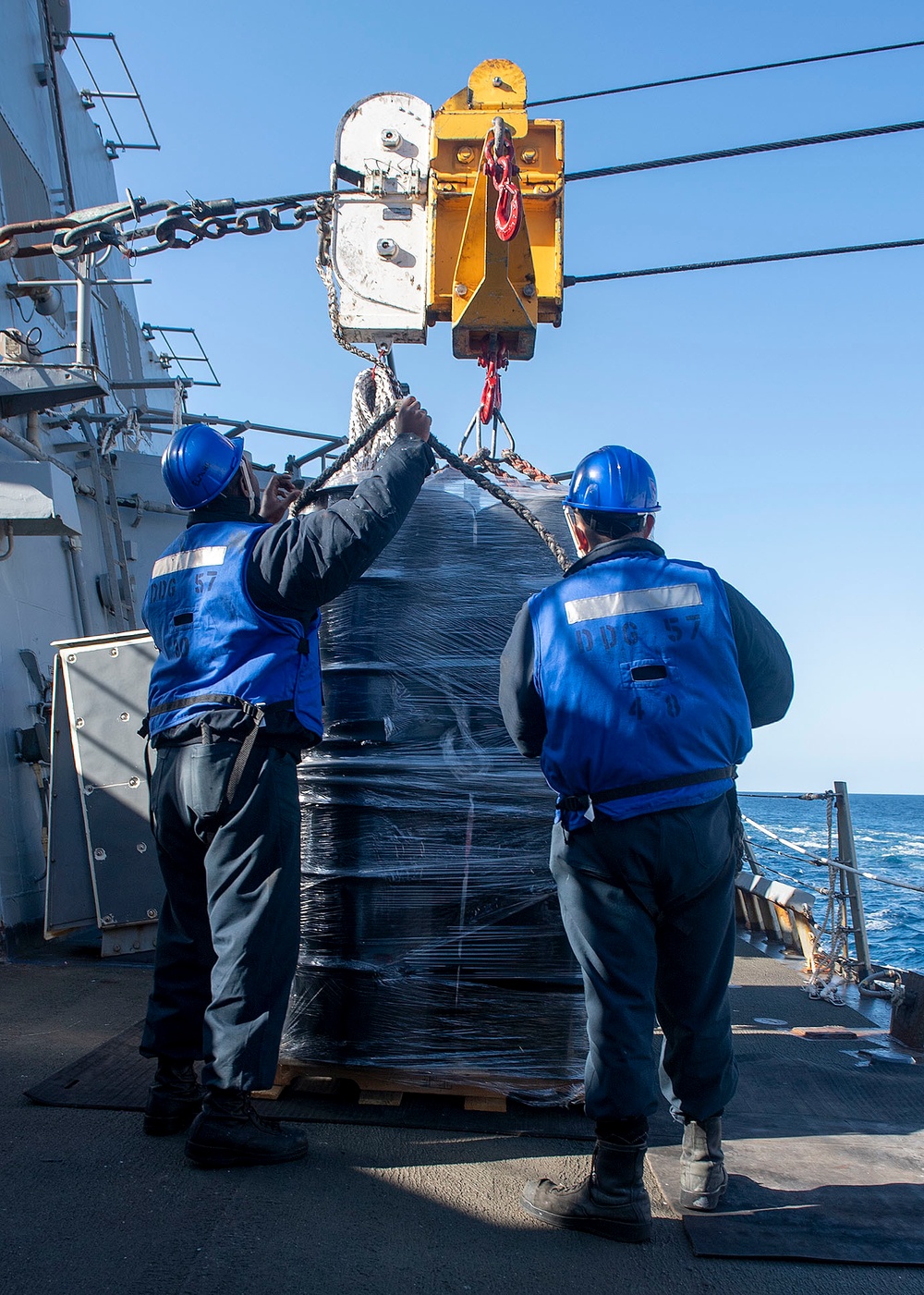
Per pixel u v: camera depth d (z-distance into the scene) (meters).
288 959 2.48
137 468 9.41
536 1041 2.80
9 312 7.46
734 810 2.35
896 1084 3.37
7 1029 3.72
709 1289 1.96
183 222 5.25
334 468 2.86
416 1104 2.90
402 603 2.99
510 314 3.44
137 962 5.27
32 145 8.60
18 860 5.90
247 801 2.46
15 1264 1.91
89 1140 2.55
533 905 2.82
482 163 3.45
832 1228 2.20
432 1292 1.89
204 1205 2.18
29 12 8.82
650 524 2.56
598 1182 2.18
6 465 6.10
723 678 2.33
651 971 2.26
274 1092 2.90
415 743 2.91
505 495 2.85
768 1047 3.89
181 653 2.62
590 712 2.27
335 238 3.79
